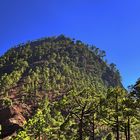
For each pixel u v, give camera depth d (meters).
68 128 53.16
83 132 52.34
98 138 71.31
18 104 155.88
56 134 74.56
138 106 42.97
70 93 49.16
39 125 80.25
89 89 48.88
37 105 157.62
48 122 81.62
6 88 199.62
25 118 144.50
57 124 78.31
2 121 130.00
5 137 121.81
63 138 68.31
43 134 84.12
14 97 180.88
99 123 52.75
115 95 46.00
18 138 77.12
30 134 80.44
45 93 187.62
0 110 136.00
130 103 43.16
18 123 127.81
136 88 42.47
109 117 47.50
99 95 48.03
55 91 192.88
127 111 44.50
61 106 49.88
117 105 45.84
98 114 47.97
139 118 44.88
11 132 124.00
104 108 46.81
